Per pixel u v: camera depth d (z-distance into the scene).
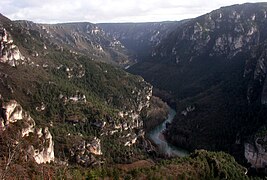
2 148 131.25
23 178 102.38
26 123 175.12
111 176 140.12
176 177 142.50
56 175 79.69
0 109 170.25
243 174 166.62
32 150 154.50
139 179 139.38
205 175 149.75
